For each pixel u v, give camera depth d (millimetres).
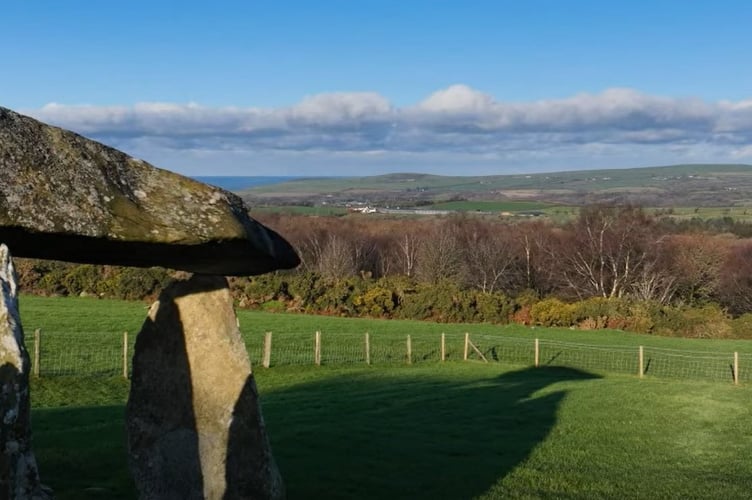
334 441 15219
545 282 56312
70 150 8219
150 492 10086
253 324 36000
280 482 10398
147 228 8273
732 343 37062
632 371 30031
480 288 54406
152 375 10414
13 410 5793
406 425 17219
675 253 54719
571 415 19219
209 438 10172
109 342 28172
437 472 13406
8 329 5988
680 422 18844
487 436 16562
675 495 12742
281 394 21906
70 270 41594
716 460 15367
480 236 61594
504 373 28031
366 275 47594
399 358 30641
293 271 44312
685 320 40531
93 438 14320
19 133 7910
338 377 25656
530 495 12320
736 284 52812
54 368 23688
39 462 12359
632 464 14844
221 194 9320
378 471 13219
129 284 40719
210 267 9914
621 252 54531
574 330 39719
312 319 38500
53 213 7660
